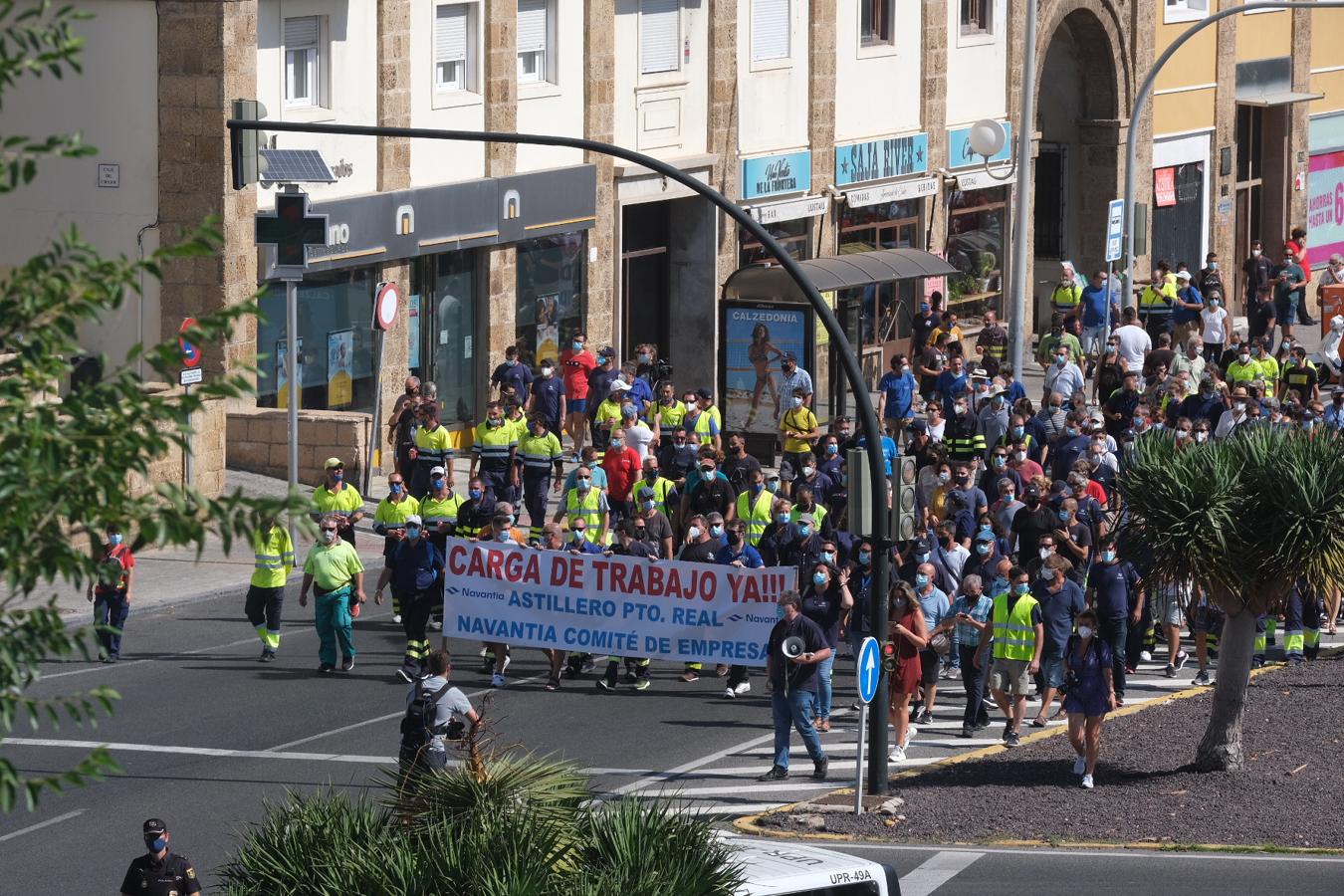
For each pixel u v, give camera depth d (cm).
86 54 8619
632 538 6669
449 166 9738
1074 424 8162
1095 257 14088
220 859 4547
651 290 11269
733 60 11156
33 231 8800
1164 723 5950
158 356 2045
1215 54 14775
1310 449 5181
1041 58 13312
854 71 12012
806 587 6538
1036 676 6412
